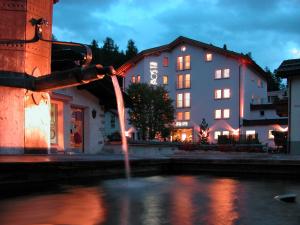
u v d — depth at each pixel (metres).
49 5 8.35
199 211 5.28
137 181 8.88
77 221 4.45
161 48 54.62
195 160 12.27
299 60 23.64
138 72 55.22
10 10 7.63
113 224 4.32
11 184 6.23
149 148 21.41
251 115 52.12
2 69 7.55
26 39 7.73
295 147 23.64
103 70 7.08
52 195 6.25
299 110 23.58
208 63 52.66
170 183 8.98
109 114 48.47
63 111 15.13
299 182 9.59
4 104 7.51
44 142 8.12
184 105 54.12
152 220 4.59
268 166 11.58
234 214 5.12
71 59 11.57
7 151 7.50
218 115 51.72
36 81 7.67
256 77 54.84
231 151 29.83
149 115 43.53
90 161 7.84
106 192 6.97
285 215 5.09
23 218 4.56
